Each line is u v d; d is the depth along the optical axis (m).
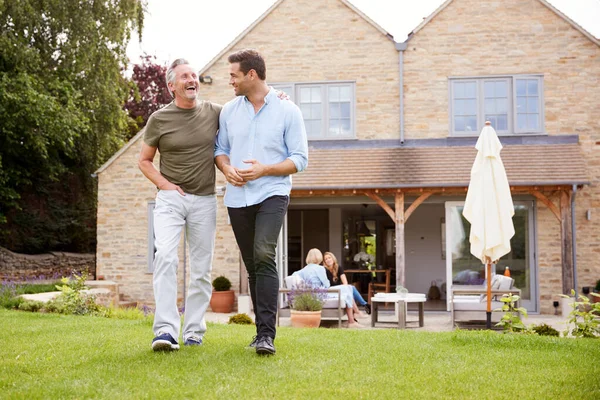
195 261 5.25
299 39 16.69
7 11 20.30
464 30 16.28
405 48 16.36
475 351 5.37
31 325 7.63
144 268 16.81
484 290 11.72
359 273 19.45
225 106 5.20
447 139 16.19
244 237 5.07
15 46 19.73
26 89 19.08
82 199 25.06
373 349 5.33
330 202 15.72
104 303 15.06
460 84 16.28
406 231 18.84
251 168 4.76
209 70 16.95
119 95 23.83
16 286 15.65
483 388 4.01
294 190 14.89
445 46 16.33
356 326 12.27
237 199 4.96
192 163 5.06
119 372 4.30
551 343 5.81
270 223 4.81
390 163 15.48
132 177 16.95
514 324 8.79
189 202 5.09
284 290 12.05
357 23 16.56
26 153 22.53
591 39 15.88
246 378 4.13
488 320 10.85
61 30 21.73
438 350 5.38
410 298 11.88
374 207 19.75
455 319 12.07
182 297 16.22
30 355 5.02
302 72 16.66
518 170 14.80
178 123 5.02
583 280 15.55
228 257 16.47
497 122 16.12
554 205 14.59
